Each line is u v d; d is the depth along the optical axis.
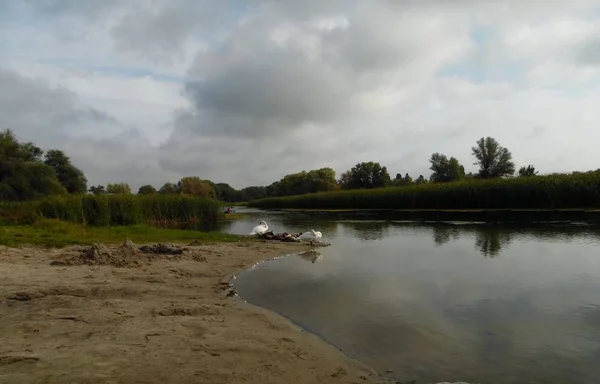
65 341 6.36
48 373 5.16
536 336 7.07
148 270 12.82
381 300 9.59
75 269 12.37
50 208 29.23
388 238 22.50
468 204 48.91
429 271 12.89
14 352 5.83
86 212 31.14
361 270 13.44
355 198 66.25
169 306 8.78
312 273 13.16
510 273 12.23
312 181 111.44
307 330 7.58
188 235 23.39
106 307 8.43
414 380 5.52
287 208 88.31
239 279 12.41
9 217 30.75
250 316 8.42
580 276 11.64
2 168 47.50
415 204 55.00
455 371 5.78
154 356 5.83
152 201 40.09
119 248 14.94
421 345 6.76
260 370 5.64
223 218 49.94
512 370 5.79
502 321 7.89
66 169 66.69
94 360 5.61
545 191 41.81
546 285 10.66
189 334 6.89
